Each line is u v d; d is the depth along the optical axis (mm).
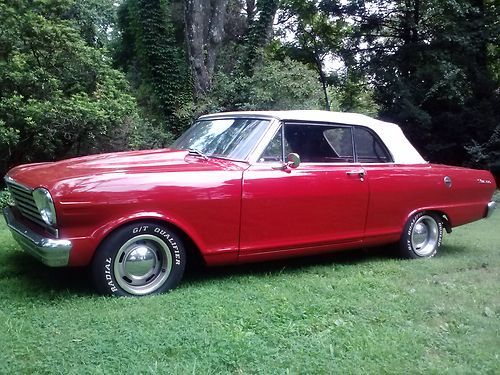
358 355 3066
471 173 6000
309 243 4793
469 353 3119
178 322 3490
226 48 18859
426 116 15883
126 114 12055
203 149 4988
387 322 3629
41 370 2787
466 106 16625
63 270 4695
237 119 5070
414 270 5051
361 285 4484
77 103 10695
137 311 3660
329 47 19812
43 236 3859
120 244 3945
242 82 15664
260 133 4672
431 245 5762
